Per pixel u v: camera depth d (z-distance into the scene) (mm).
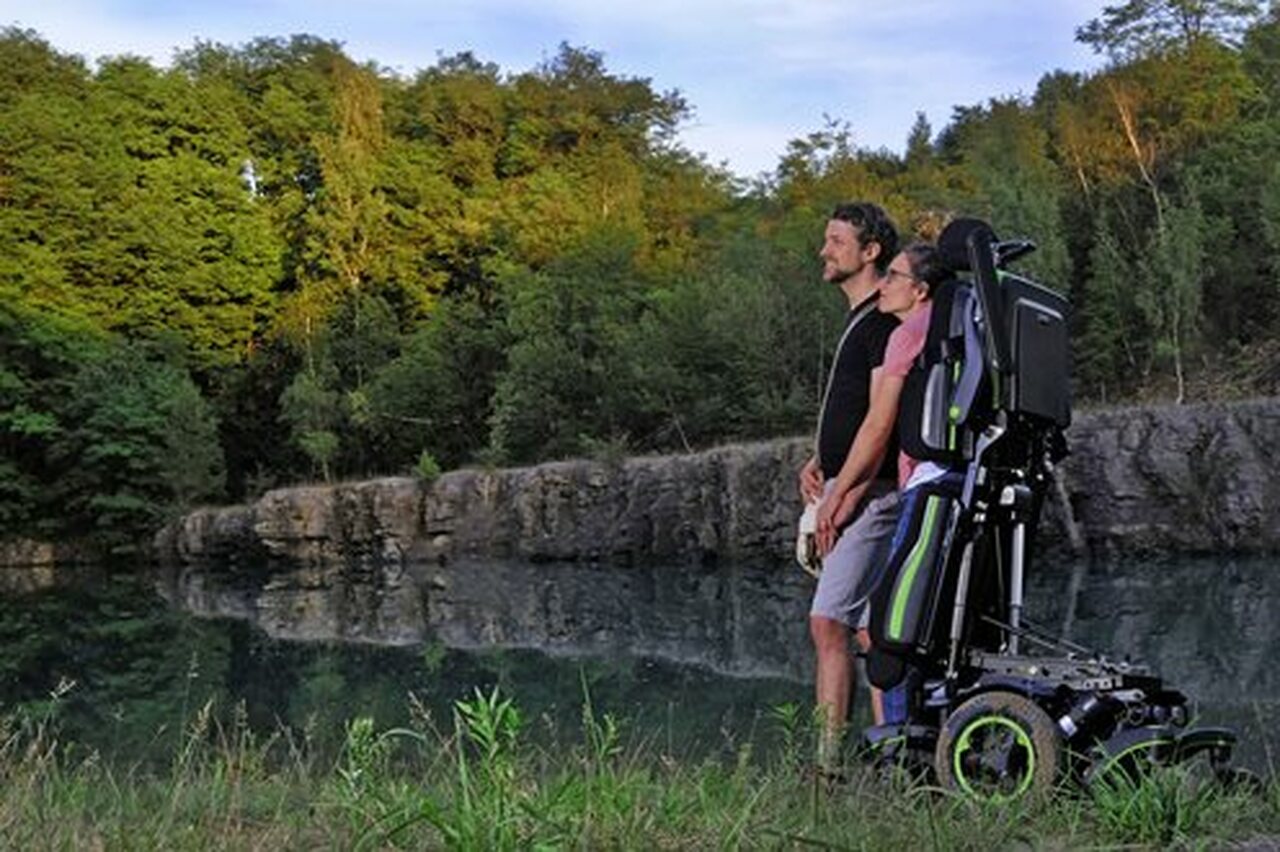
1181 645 13320
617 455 29859
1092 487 24281
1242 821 3531
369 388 40375
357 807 3533
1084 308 32594
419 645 17203
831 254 5094
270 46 59031
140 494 37750
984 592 4195
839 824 3471
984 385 4098
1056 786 3629
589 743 4586
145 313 47875
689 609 20391
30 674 15391
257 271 50250
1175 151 36312
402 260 49906
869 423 4660
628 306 36719
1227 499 23578
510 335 39188
